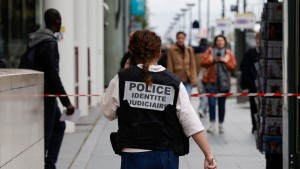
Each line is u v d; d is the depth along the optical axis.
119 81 5.13
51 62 8.84
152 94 5.08
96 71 21.38
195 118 5.10
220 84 14.61
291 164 7.74
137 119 5.07
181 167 10.05
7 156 5.68
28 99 6.72
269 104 8.34
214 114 14.70
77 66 17.22
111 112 5.21
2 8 15.43
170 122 5.08
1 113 5.43
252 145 12.65
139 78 5.10
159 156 5.02
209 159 5.13
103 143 12.31
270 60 8.30
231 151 11.85
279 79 8.30
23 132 6.44
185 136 5.19
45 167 9.05
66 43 14.26
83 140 13.05
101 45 23.05
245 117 18.62
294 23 7.68
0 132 5.38
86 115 17.95
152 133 5.01
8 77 5.73
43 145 7.75
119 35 33.06
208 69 14.68
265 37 8.27
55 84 8.87
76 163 10.39
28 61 8.84
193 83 14.76
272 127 8.35
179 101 5.09
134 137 5.04
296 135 7.70
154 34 5.21
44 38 8.89
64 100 8.90
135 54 5.18
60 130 9.20
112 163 10.41
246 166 10.25
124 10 41.53
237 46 32.44
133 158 5.04
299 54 7.71
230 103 24.42
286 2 7.72
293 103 7.70
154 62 5.20
